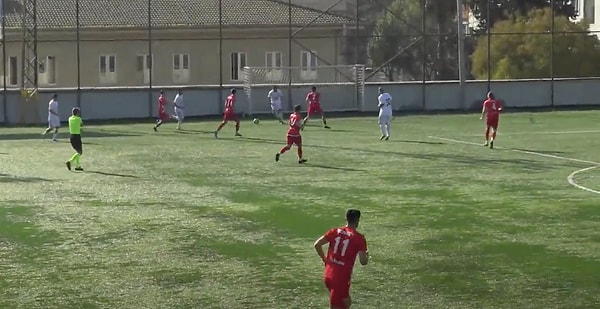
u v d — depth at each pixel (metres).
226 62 75.00
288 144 36.75
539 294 17.25
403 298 17.03
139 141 46.34
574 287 17.73
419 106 66.06
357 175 33.06
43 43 72.06
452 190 29.48
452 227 23.55
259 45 74.62
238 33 74.44
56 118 47.72
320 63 73.25
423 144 43.41
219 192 29.36
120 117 62.12
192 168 35.25
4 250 21.25
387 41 71.00
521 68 71.25
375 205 26.83
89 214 25.66
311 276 18.66
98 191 29.70
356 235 14.16
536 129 50.59
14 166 36.28
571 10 86.75
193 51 74.56
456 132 49.59
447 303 16.67
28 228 23.75
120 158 38.75
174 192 29.42
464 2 87.00
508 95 66.75
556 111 63.91
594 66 70.38
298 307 16.44
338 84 65.44
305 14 77.38
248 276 18.69
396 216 25.11
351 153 39.91
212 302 16.78
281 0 84.00
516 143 43.53
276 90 58.50
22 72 62.22
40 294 17.39
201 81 74.62
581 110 64.38
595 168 34.44
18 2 73.69
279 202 27.42
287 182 31.47
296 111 36.78
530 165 35.41
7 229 23.64
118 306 16.56
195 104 63.22
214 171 34.38
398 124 55.28
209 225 24.02
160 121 53.62
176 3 77.19
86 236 22.72
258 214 25.52
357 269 19.22
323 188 30.08
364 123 56.53
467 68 78.44
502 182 31.09
